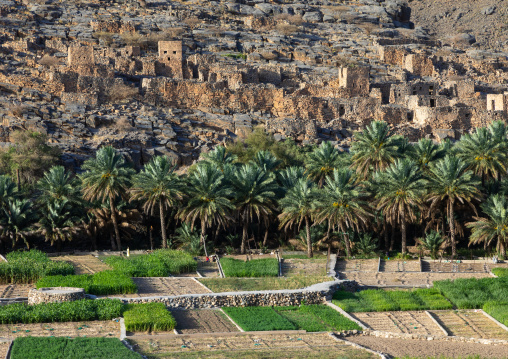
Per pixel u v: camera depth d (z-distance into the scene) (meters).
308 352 52.31
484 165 88.25
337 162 92.00
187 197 86.62
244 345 53.84
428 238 85.62
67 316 57.03
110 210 85.12
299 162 102.38
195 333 56.16
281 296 65.94
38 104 107.00
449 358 52.12
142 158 101.69
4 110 103.56
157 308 59.78
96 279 66.81
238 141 104.19
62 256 80.88
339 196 81.50
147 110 112.38
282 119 115.31
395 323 62.25
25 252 76.94
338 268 80.56
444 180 83.75
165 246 83.94
